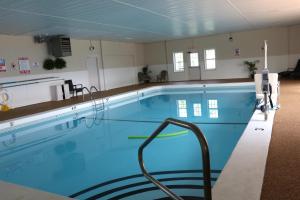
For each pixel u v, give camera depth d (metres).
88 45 14.32
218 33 15.97
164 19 9.59
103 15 8.13
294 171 2.93
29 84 10.99
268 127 4.66
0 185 3.12
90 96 12.37
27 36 11.05
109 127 7.58
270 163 3.19
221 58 16.66
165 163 4.51
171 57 17.97
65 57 12.91
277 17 11.49
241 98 10.52
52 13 7.34
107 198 3.50
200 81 16.11
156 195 3.45
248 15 10.27
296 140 3.94
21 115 8.39
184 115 8.30
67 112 9.73
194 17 9.62
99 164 4.78
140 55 18.67
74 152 5.64
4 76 10.21
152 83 17.52
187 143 5.49
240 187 2.65
